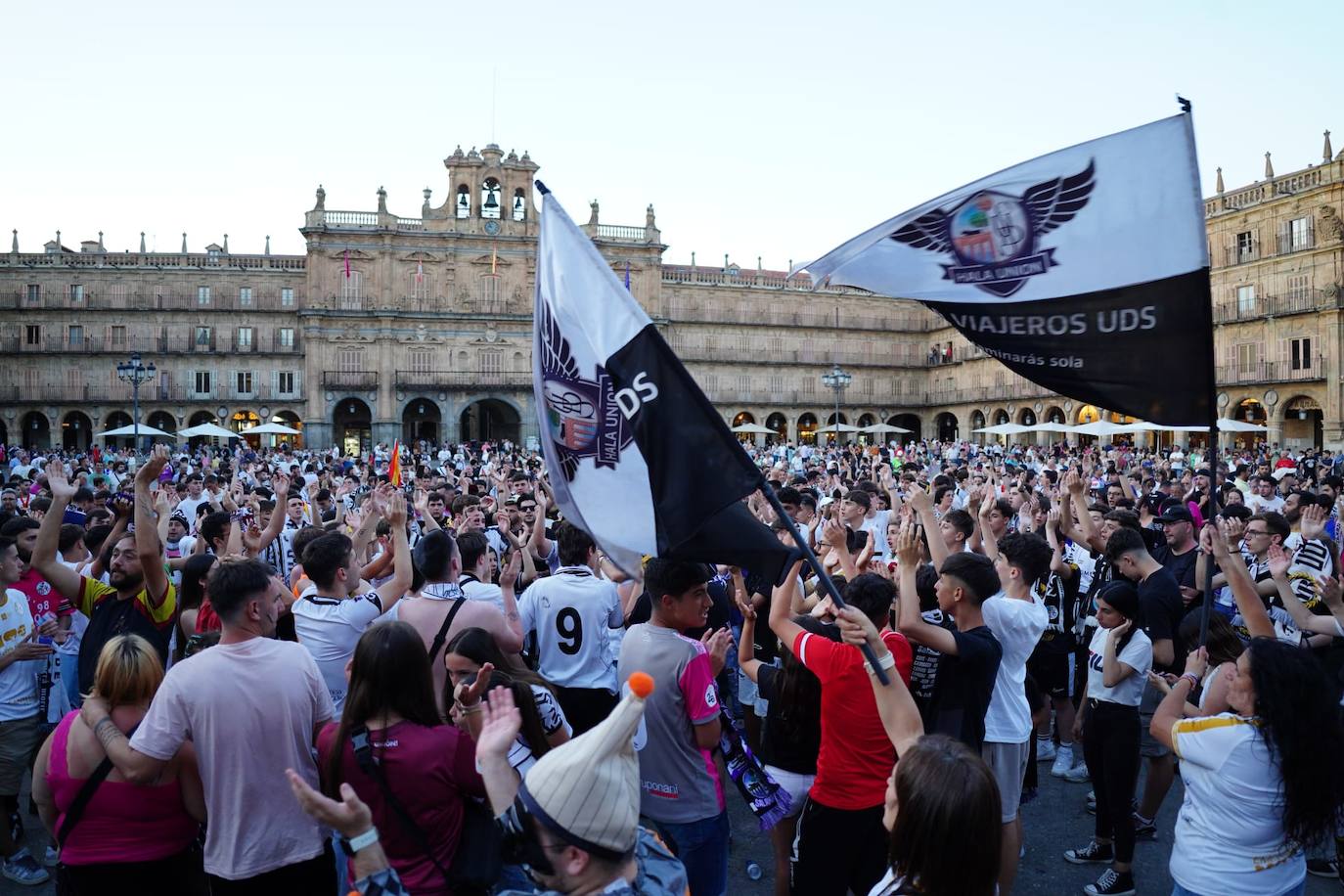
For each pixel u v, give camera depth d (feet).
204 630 22.03
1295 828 12.98
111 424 233.14
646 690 8.98
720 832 16.43
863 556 20.81
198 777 14.74
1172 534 30.22
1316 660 13.51
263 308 230.68
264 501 43.96
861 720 15.90
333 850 14.90
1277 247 174.70
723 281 262.26
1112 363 15.71
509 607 21.29
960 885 9.05
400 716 13.71
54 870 22.21
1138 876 21.66
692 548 14.10
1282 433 180.24
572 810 8.61
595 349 14.66
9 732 21.75
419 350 226.38
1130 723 20.90
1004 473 66.08
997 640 17.95
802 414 269.44
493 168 231.30
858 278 16.99
